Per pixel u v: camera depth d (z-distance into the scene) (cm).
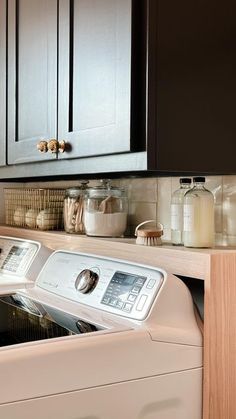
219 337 109
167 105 108
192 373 107
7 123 167
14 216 213
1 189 235
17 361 87
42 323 112
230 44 119
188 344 107
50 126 141
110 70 115
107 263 129
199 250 115
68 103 132
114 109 113
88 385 94
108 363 97
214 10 116
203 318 114
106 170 119
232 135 119
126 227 162
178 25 110
